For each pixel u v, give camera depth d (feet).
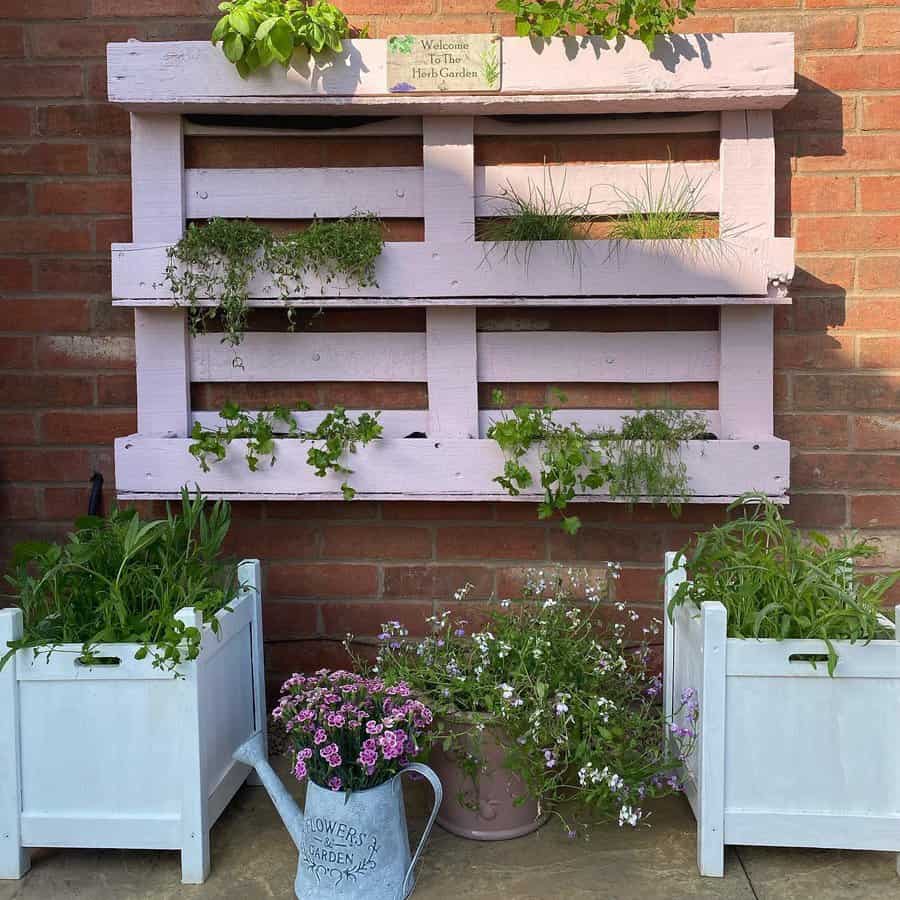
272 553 9.33
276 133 8.86
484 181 8.79
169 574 7.37
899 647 6.80
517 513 9.20
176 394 8.95
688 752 7.44
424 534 9.25
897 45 8.73
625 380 8.92
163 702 6.97
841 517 9.04
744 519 7.87
